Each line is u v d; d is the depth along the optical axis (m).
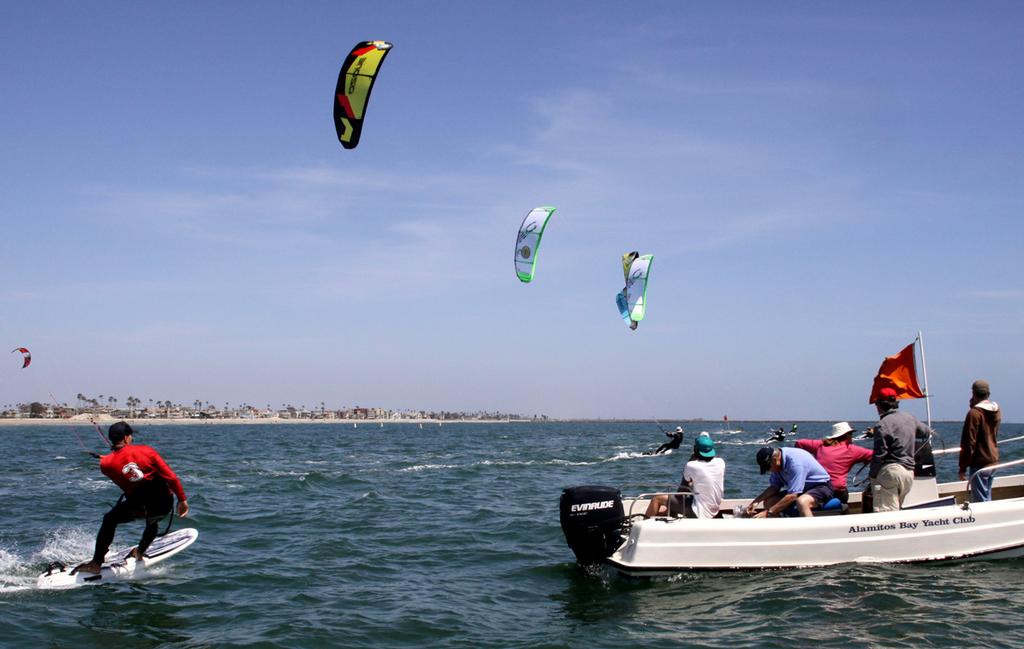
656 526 9.87
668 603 8.97
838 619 8.12
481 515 16.58
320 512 17.22
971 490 10.82
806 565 9.94
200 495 20.42
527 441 74.31
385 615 8.90
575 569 11.13
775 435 43.28
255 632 8.27
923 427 10.73
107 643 7.96
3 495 21.56
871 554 10.03
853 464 11.03
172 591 9.97
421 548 12.89
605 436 93.75
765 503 10.88
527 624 8.52
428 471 30.97
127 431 10.56
